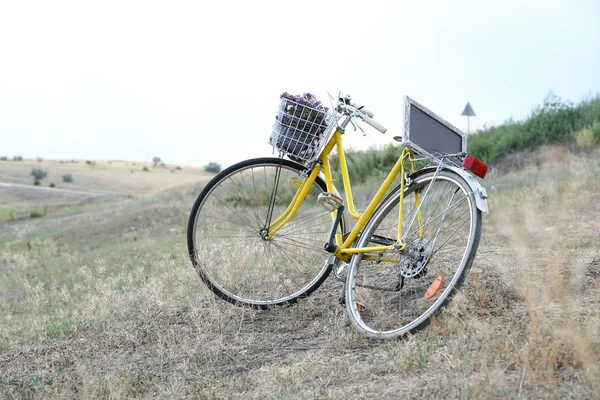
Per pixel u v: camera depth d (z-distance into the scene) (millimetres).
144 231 17250
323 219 5203
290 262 4812
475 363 2936
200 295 5020
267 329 4227
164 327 4539
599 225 6719
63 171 137750
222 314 4516
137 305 5133
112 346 4395
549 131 17344
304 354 3723
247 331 4234
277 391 3164
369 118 4051
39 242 16734
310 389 3104
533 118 18203
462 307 3564
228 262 4660
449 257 4484
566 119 17484
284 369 3490
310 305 4422
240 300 4508
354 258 3879
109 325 4758
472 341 3195
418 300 4008
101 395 3594
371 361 3324
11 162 153750
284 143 4176
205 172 179250
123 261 10367
